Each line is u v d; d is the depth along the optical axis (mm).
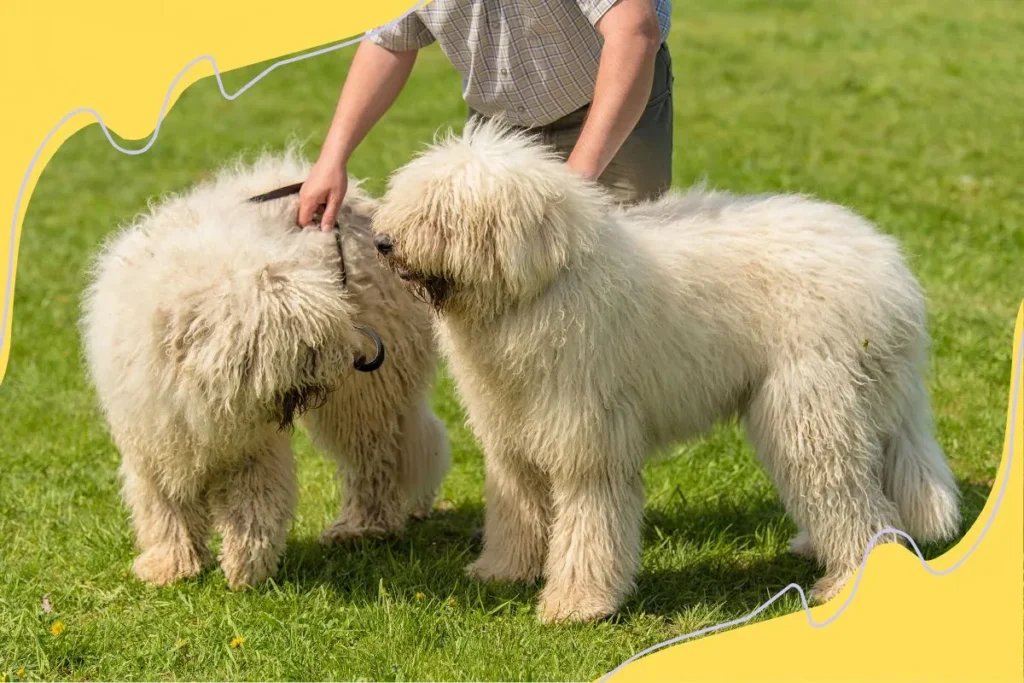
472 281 4043
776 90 15633
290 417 4406
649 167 5047
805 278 4418
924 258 9141
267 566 4793
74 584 4879
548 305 4129
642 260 4324
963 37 18594
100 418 6746
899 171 12078
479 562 4992
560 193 4035
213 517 4871
